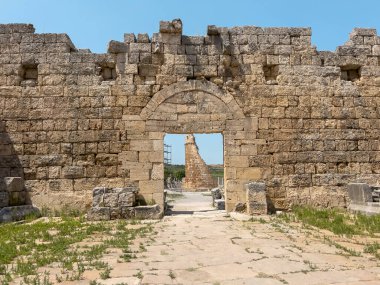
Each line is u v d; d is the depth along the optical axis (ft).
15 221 42.22
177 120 49.57
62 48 49.96
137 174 48.29
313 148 50.08
